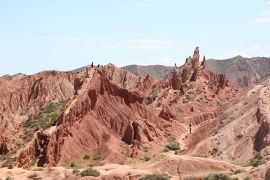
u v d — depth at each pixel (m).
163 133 145.88
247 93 153.75
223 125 137.38
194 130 154.12
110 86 146.62
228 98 189.75
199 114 168.62
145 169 102.00
